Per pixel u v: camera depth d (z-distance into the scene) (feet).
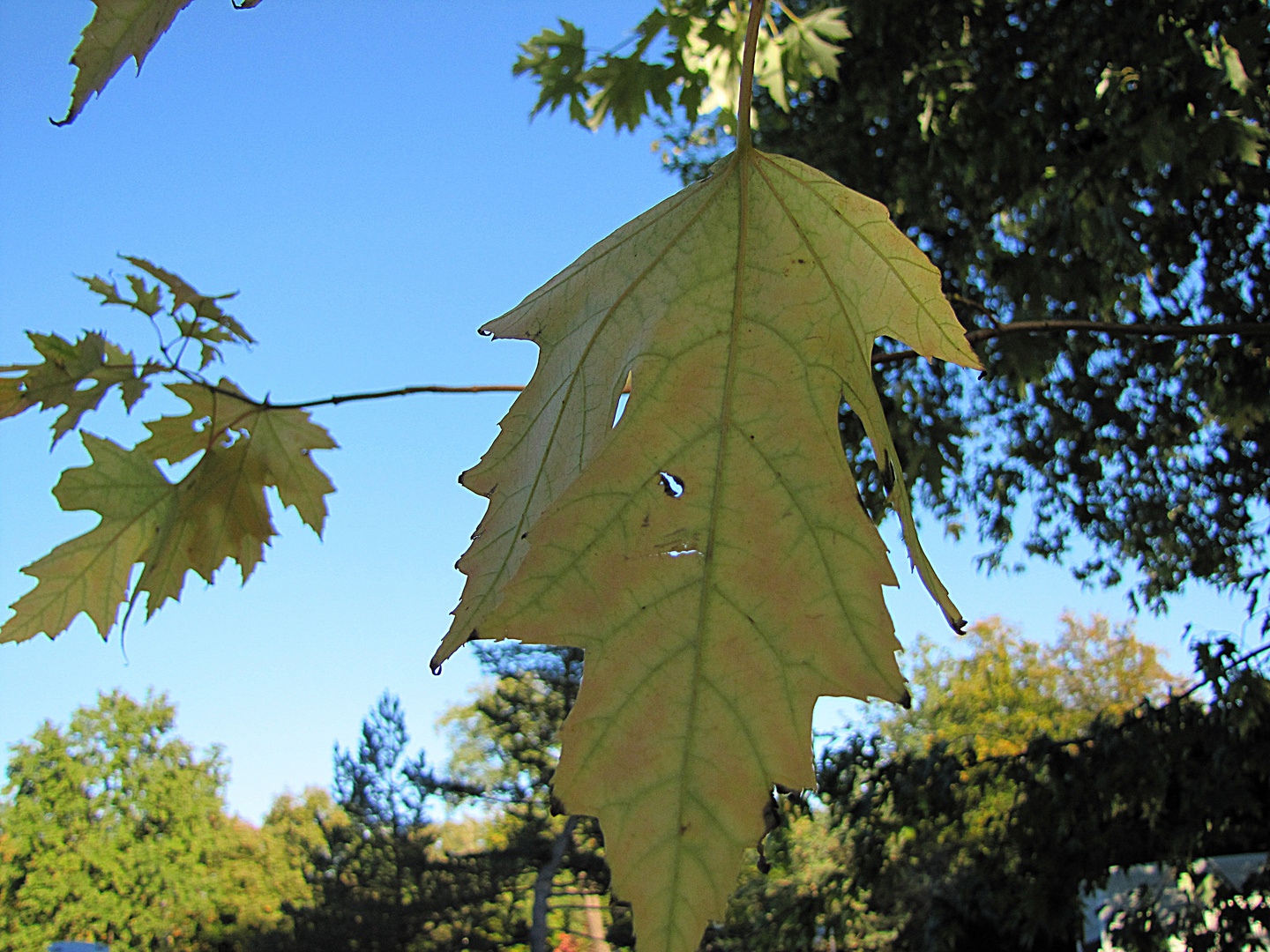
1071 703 96.07
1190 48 17.25
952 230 24.82
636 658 2.41
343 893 66.08
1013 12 22.20
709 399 2.87
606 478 2.68
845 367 2.98
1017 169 21.43
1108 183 20.16
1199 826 22.18
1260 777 20.90
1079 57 20.38
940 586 2.57
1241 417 24.38
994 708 87.40
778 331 3.03
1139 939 23.38
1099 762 23.77
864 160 24.91
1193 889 23.43
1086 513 28.78
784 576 2.52
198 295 7.58
